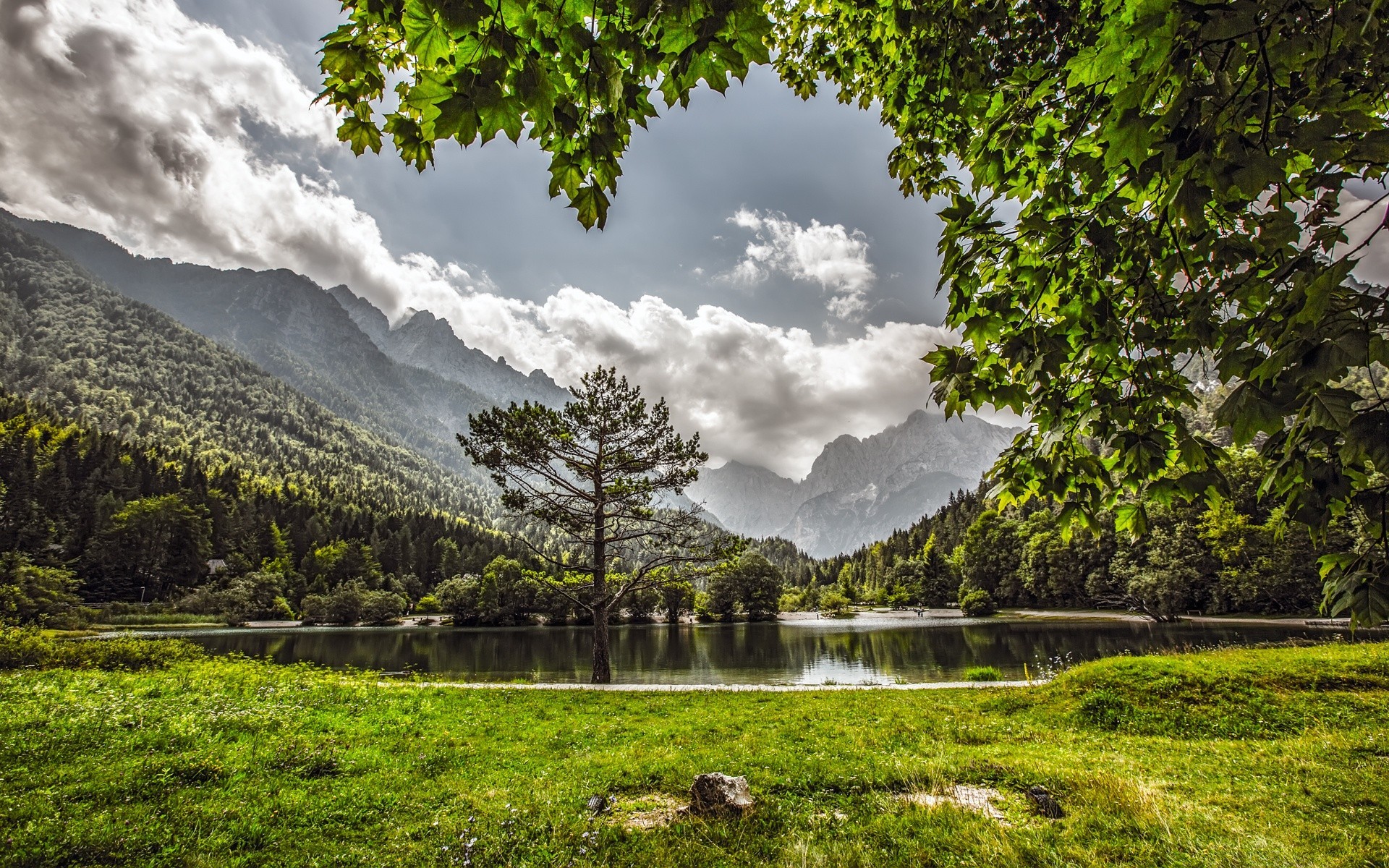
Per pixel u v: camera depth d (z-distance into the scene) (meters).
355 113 3.06
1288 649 16.36
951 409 2.98
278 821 6.79
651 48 2.03
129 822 6.48
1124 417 2.66
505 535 145.38
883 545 146.88
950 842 5.86
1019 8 4.41
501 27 1.83
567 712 14.56
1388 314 1.81
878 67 6.00
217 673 16.09
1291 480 2.33
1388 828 6.00
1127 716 12.47
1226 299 2.55
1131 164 2.10
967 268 2.88
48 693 12.05
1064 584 76.69
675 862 5.69
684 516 22.02
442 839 6.34
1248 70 2.00
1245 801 6.97
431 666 35.16
